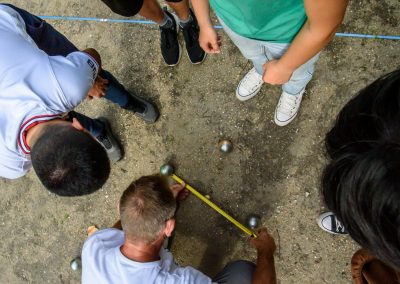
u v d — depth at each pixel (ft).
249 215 7.00
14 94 4.64
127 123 7.66
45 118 4.73
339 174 2.19
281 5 3.90
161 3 7.52
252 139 7.11
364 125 2.15
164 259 5.28
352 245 6.56
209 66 7.38
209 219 7.15
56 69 4.76
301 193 6.83
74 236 7.73
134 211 4.85
